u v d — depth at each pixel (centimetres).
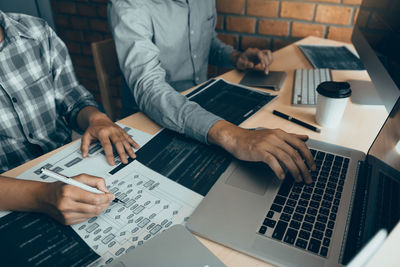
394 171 50
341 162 69
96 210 55
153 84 91
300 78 110
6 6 161
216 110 90
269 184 62
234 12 173
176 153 73
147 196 60
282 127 83
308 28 162
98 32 211
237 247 49
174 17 113
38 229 54
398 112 58
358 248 47
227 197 59
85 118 94
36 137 98
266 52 122
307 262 46
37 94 96
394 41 77
